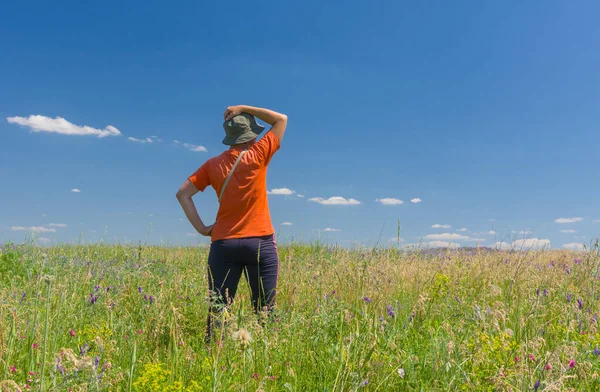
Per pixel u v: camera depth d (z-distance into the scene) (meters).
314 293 6.03
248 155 5.17
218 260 5.21
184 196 5.38
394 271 7.80
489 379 3.12
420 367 3.68
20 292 5.06
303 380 3.57
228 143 5.32
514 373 3.10
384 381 3.42
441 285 6.32
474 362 3.46
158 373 3.20
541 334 4.42
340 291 5.97
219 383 3.08
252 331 3.94
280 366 3.79
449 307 5.78
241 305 3.71
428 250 11.37
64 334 4.11
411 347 4.17
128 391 3.04
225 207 5.17
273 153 5.30
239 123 5.25
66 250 10.07
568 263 8.72
